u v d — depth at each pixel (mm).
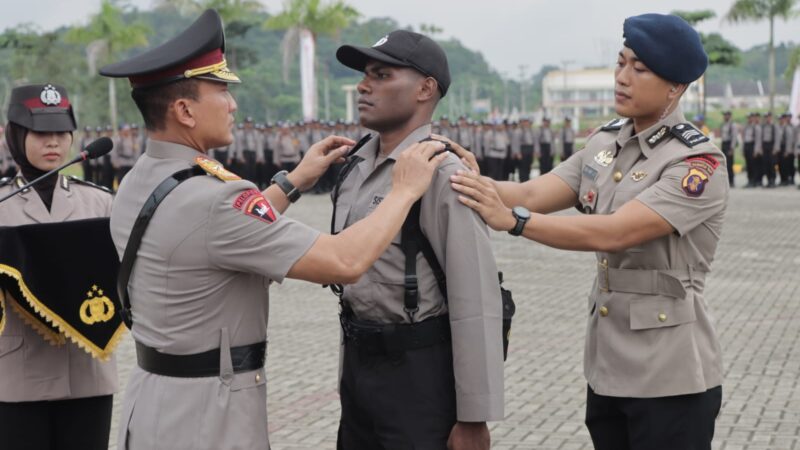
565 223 3139
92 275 3676
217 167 2900
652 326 3242
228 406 2883
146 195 2932
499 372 3057
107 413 3943
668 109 3316
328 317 9055
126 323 3064
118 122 51531
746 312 9102
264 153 28000
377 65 3146
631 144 3367
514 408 6102
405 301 3096
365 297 3154
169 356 2898
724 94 112875
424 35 3205
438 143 3043
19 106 3838
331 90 98625
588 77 113000
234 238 2809
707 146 3242
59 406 3844
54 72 49750
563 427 5719
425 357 3145
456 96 128750
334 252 2820
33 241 3605
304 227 2869
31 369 3732
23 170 3900
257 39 106375
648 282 3254
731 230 16234
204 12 2945
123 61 2906
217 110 2943
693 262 3291
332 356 7508
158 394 2908
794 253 13242
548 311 9258
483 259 3053
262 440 2965
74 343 3803
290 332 8414
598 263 3408
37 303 3592
